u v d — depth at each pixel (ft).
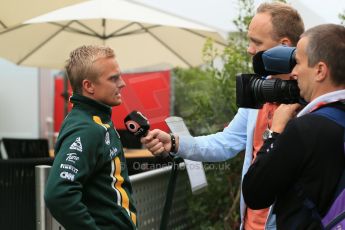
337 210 4.90
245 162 7.15
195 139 7.54
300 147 5.02
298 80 5.40
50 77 24.59
